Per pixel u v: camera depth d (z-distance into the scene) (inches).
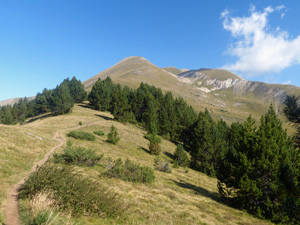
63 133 1630.2
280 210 582.9
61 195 328.2
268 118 804.0
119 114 2817.4
